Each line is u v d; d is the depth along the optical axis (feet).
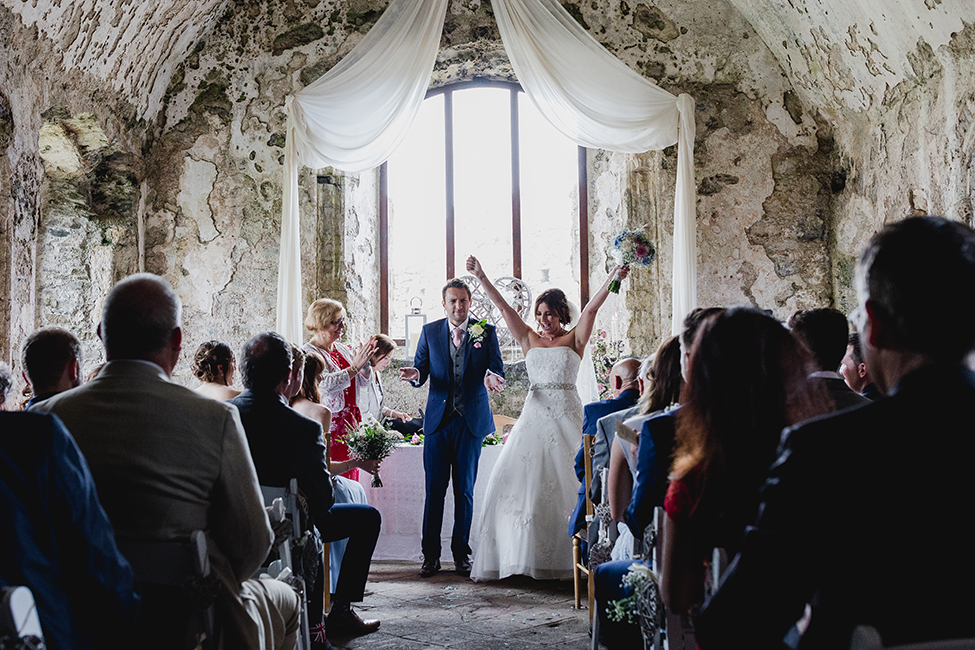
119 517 6.73
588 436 13.23
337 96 22.97
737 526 5.64
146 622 6.61
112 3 19.69
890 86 20.47
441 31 22.86
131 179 23.61
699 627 4.09
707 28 24.32
